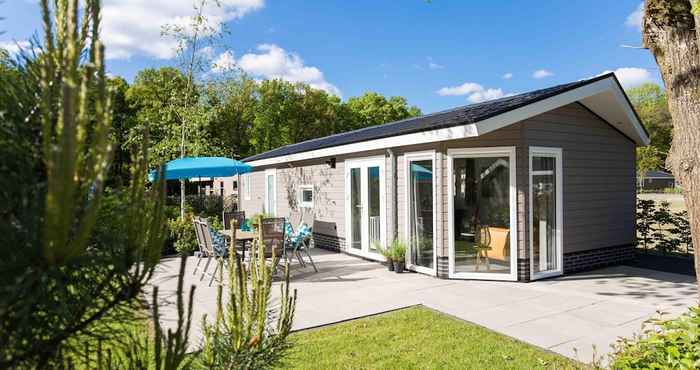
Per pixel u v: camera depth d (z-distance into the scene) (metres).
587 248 8.88
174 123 13.95
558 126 8.34
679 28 3.36
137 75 26.08
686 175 3.34
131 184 1.07
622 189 9.58
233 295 1.66
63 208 0.76
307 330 5.23
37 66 1.04
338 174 11.51
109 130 0.91
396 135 8.54
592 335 5.00
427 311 5.99
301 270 9.12
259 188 16.41
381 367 4.11
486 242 8.13
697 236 3.29
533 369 4.04
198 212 17.64
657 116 35.66
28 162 0.95
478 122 6.87
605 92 8.16
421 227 8.90
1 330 0.89
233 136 32.56
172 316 3.68
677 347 2.38
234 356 1.63
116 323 1.10
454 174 8.21
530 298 6.67
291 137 36.91
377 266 9.53
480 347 4.61
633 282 7.77
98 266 1.04
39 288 0.88
